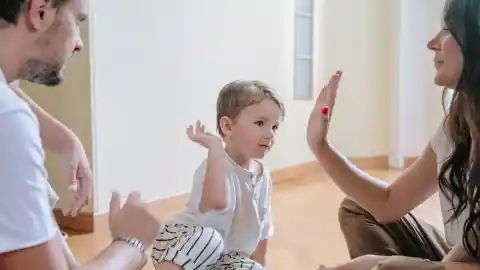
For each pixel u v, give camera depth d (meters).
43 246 0.69
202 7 3.70
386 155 5.81
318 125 1.46
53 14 0.76
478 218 1.08
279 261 2.43
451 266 1.06
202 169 1.45
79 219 2.94
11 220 0.67
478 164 1.08
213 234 1.38
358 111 5.71
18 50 0.75
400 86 5.61
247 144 1.48
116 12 3.03
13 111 0.68
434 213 3.29
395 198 1.41
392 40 5.64
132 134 3.18
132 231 0.86
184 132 3.58
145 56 3.24
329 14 5.47
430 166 1.37
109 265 0.80
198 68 3.69
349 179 1.46
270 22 4.46
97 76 2.93
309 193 4.13
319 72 5.27
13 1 0.72
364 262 1.23
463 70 1.06
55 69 0.79
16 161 0.67
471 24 1.03
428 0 5.56
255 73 4.31
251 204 1.48
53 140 1.22
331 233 2.92
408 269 1.06
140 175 3.25
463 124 1.14
